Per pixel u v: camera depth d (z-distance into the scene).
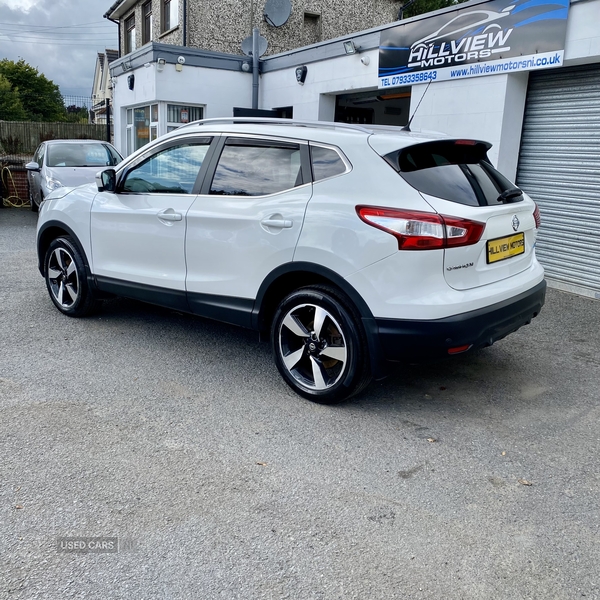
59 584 2.25
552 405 3.98
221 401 3.90
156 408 3.77
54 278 5.64
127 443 3.31
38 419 3.56
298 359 3.90
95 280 5.18
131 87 13.80
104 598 2.19
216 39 15.30
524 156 7.75
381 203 3.40
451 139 3.71
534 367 4.67
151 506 2.75
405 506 2.81
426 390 4.17
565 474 3.13
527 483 3.03
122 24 21.20
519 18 6.96
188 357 4.67
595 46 6.28
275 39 16.20
